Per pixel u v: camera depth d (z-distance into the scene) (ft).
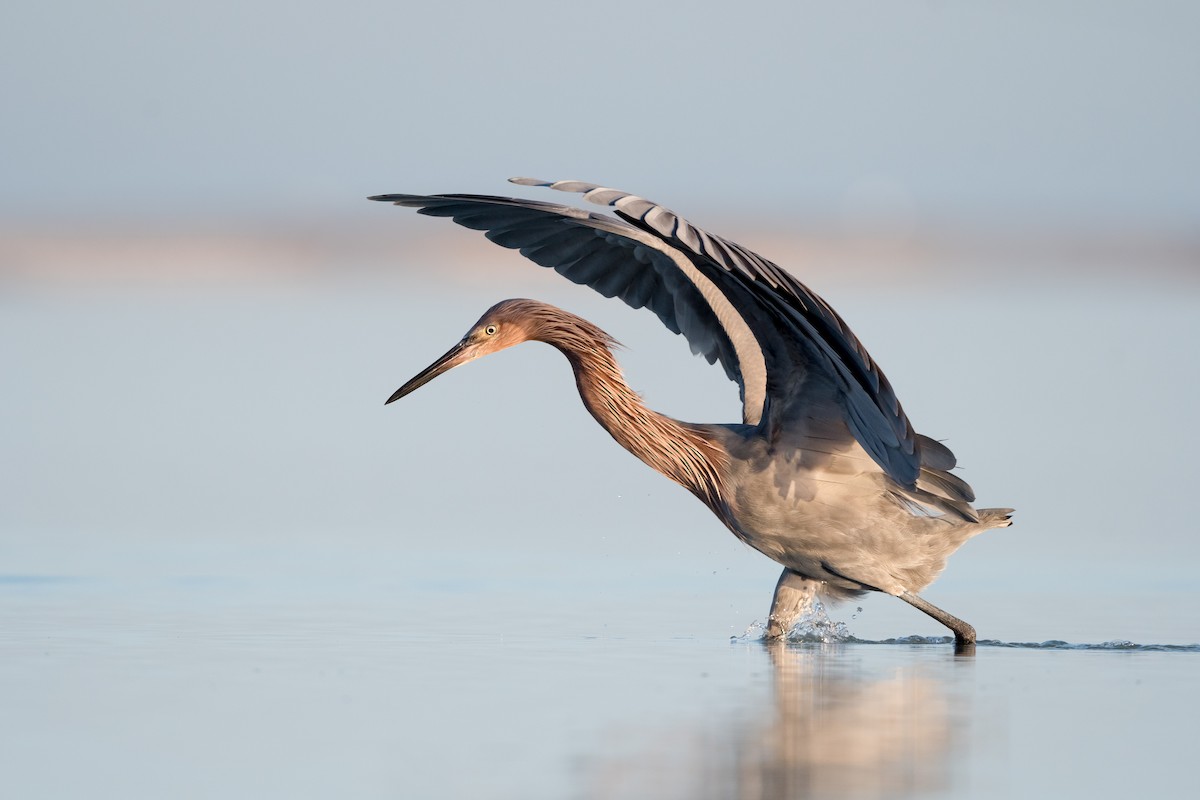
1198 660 38.63
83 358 104.58
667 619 44.34
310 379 96.22
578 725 30.14
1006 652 40.04
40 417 84.94
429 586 48.75
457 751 27.96
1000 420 83.20
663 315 46.39
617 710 31.60
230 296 157.28
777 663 38.04
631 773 26.48
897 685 34.88
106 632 40.47
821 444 42.06
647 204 35.17
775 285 35.96
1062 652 40.04
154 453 75.97
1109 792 25.72
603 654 38.73
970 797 25.43
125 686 33.63
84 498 65.16
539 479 70.69
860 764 27.30
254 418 85.10
